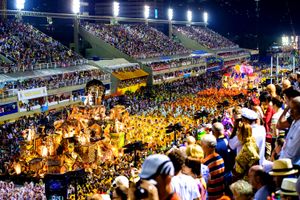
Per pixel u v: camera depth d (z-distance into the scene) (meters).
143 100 86.19
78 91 84.25
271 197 9.25
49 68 85.12
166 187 7.09
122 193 10.46
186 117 66.25
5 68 75.06
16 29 93.00
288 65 130.12
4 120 66.44
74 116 54.00
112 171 43.25
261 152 12.77
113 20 131.62
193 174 10.42
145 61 113.12
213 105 73.94
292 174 9.27
